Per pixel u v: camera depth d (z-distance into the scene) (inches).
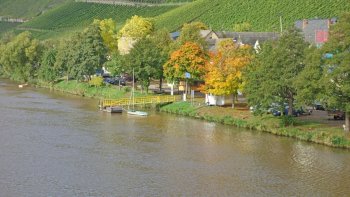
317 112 4589.1
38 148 3617.1
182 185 2881.4
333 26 3718.0
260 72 4114.2
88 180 2938.0
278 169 3193.9
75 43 7303.2
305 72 3688.5
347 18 3666.3
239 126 4399.6
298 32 4259.4
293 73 3991.1
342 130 3848.4
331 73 3550.7
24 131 4170.8
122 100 5521.7
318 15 7480.3
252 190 2824.8
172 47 5964.6
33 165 3206.2
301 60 3988.7
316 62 3671.3
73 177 2987.2
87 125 4463.6
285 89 4084.6
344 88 3479.3
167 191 2780.5
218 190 2815.0
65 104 5733.3
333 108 3767.2
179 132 4188.0
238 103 5118.1
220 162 3331.7
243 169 3186.5
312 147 3683.6
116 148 3646.7
